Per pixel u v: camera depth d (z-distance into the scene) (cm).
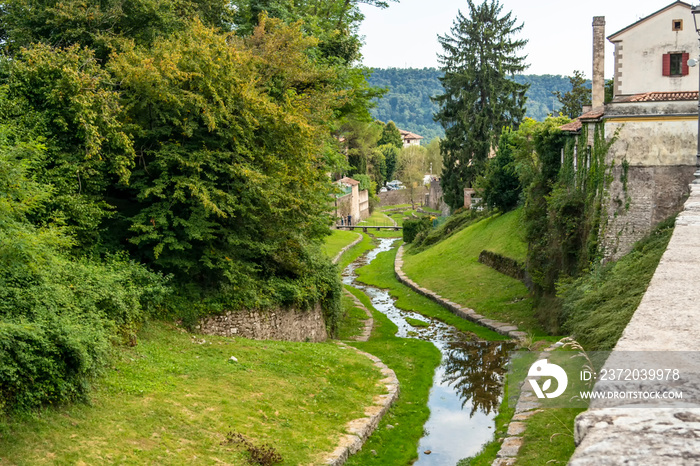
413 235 6312
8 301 1227
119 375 1411
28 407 1094
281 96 2448
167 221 1870
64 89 1698
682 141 2278
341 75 3212
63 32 2186
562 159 3081
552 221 2833
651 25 2966
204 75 1880
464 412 1805
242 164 1956
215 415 1360
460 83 6166
